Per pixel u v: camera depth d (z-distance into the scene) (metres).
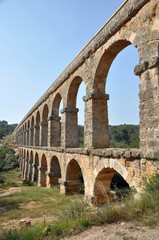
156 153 7.73
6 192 23.56
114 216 6.16
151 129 8.29
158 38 8.43
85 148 14.07
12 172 53.00
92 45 13.54
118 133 67.50
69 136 18.36
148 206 6.16
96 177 12.34
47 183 23.80
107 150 11.01
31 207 15.54
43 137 28.64
